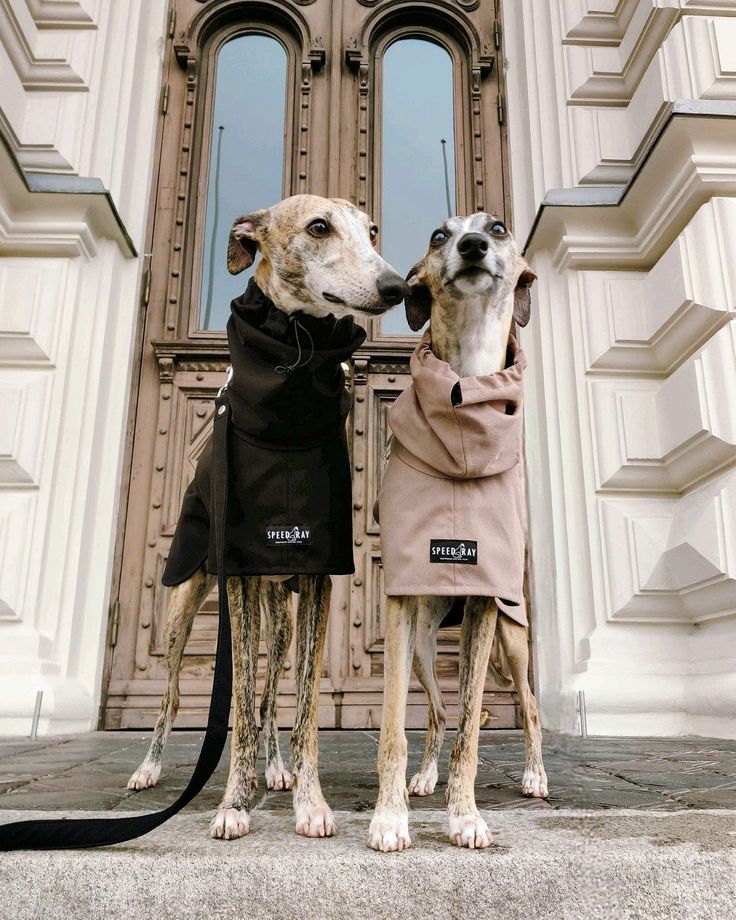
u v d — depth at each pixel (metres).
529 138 4.31
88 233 3.82
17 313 3.70
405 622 1.62
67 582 3.54
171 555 2.16
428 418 1.69
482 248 1.80
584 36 4.29
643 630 3.49
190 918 1.20
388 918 1.20
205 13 4.58
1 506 3.54
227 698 1.44
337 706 3.66
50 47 4.22
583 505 3.68
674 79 3.71
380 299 1.79
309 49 4.55
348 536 1.77
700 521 3.21
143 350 4.12
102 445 3.84
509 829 1.43
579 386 3.77
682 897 1.23
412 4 4.62
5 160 3.53
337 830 1.49
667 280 3.53
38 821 1.30
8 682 3.26
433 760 2.08
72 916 1.20
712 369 3.29
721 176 3.34
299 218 1.87
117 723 3.62
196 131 4.48
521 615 2.00
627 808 1.67
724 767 2.30
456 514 1.65
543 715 3.60
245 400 1.72
